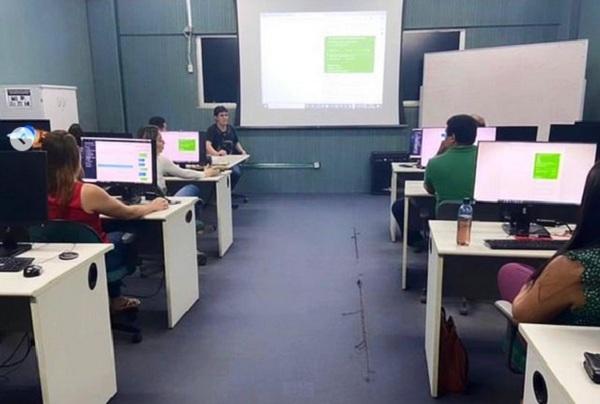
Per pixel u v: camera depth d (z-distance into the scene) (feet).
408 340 8.82
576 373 3.60
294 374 7.70
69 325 6.01
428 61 19.84
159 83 21.91
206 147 16.19
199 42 21.44
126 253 8.84
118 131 22.00
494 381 7.48
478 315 9.78
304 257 13.51
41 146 7.84
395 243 14.71
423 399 7.06
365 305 10.32
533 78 17.79
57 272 5.84
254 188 22.36
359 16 20.54
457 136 9.72
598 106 17.33
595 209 4.05
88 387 6.47
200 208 13.46
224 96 21.76
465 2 20.40
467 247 6.84
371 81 21.07
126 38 21.65
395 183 14.79
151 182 10.45
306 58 21.03
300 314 9.91
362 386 7.38
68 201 7.71
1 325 6.64
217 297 10.81
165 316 9.86
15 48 16.53
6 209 6.57
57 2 18.94
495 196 7.68
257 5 20.72
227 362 8.07
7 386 7.42
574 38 18.99
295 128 21.75
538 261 7.09
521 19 20.35
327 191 22.27
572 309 4.27
